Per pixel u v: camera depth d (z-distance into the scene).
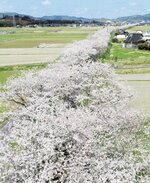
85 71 32.50
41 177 14.88
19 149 16.66
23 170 15.34
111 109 22.44
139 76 60.59
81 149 16.19
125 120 20.30
